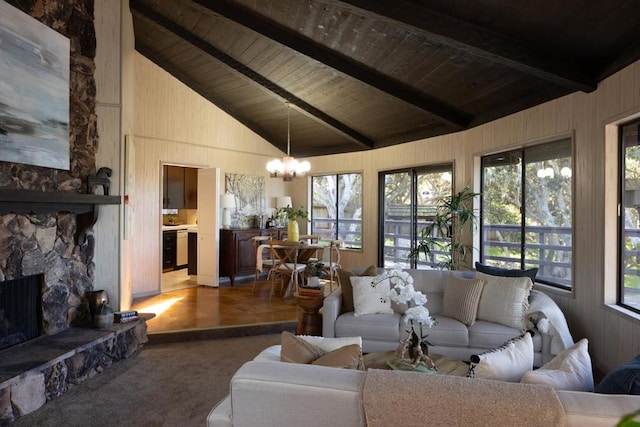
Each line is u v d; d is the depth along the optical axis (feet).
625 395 4.12
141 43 19.25
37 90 10.32
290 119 22.97
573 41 10.53
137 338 12.67
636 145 10.49
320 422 4.40
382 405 4.14
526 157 14.79
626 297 10.81
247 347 13.43
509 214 15.72
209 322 15.12
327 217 25.76
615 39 9.95
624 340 10.18
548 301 11.22
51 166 10.77
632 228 10.62
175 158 20.75
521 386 4.17
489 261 16.78
